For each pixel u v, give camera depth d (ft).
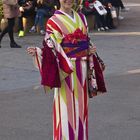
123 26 68.64
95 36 58.59
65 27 16.46
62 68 16.38
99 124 24.38
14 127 24.11
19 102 29.14
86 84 17.06
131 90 32.04
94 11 64.54
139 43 53.01
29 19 59.82
